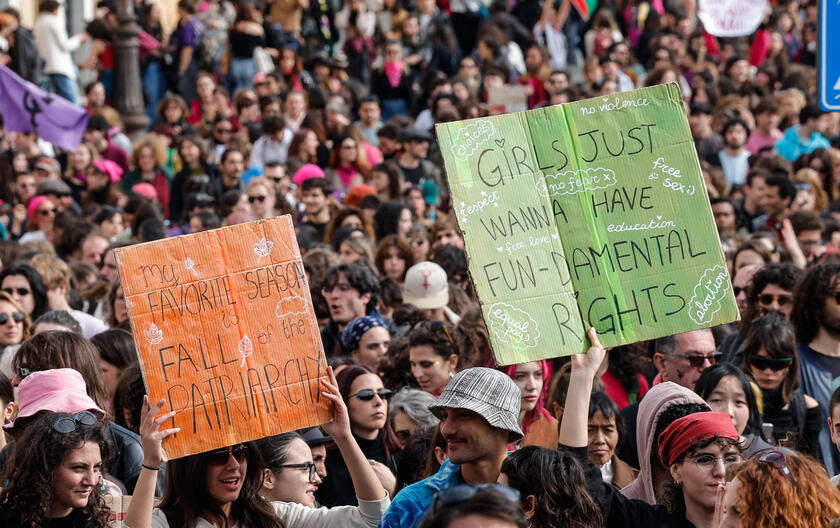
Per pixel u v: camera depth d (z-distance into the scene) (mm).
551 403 17391
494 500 8180
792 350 17375
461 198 13312
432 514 8273
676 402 14352
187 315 12328
